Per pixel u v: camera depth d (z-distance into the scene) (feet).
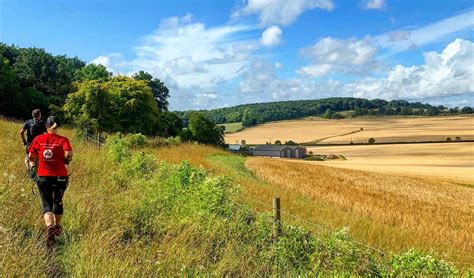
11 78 186.60
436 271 28.81
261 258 25.95
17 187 28.60
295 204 58.80
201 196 32.14
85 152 55.83
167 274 20.99
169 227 27.35
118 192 35.60
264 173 110.22
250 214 32.35
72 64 308.40
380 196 94.63
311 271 24.66
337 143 506.89
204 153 130.52
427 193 119.55
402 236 50.65
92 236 22.99
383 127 633.20
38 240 22.61
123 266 20.01
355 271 26.63
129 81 173.68
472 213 89.66
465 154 358.43
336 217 54.24
